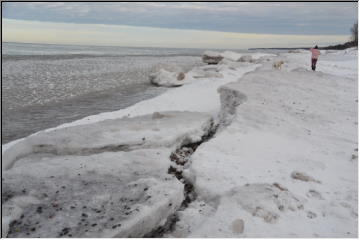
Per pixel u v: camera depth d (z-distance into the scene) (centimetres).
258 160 668
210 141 754
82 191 505
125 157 654
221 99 1222
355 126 973
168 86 2181
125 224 414
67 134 777
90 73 2728
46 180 540
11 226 413
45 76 2341
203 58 4428
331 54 4228
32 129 1059
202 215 487
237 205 465
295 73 1766
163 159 653
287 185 556
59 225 414
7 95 1602
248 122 898
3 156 726
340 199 522
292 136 838
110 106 1483
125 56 6047
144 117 1005
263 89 1263
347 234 420
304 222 444
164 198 477
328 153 741
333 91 1431
